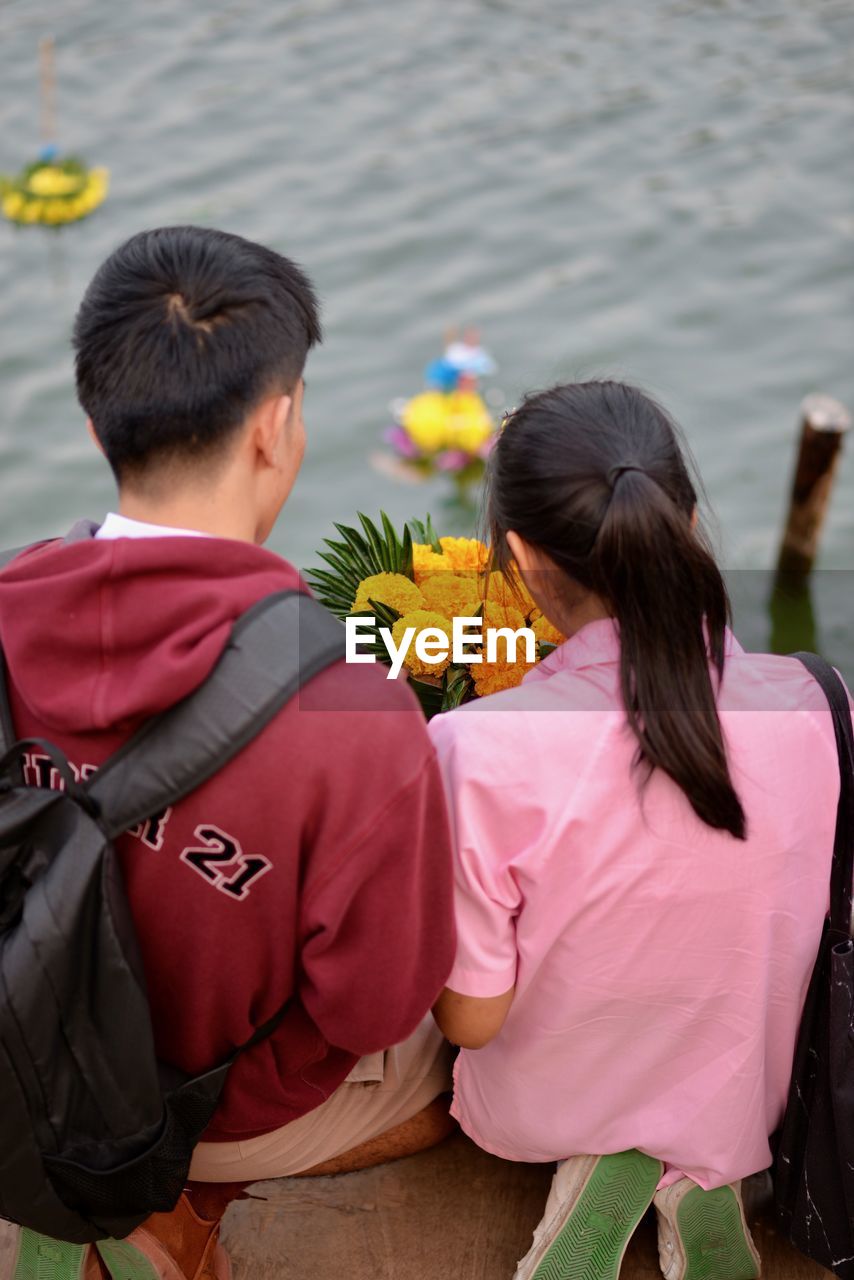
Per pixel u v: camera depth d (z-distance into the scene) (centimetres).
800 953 152
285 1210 182
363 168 1420
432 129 1493
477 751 140
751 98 1548
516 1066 158
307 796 121
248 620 119
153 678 116
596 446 133
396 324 1206
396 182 1396
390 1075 163
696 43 1688
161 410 123
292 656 119
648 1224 181
